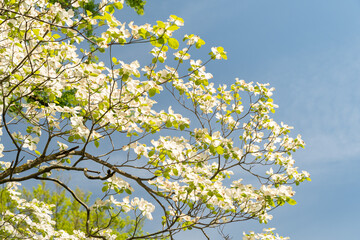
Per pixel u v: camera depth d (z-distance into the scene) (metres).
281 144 5.35
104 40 2.94
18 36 3.10
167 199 3.55
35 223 4.46
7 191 4.41
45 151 3.63
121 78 3.01
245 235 4.54
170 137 3.64
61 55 3.57
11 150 3.66
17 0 3.12
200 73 3.84
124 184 3.41
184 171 3.58
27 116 3.76
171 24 2.78
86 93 3.59
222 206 3.75
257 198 3.69
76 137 3.24
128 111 3.44
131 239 3.43
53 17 3.00
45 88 3.46
